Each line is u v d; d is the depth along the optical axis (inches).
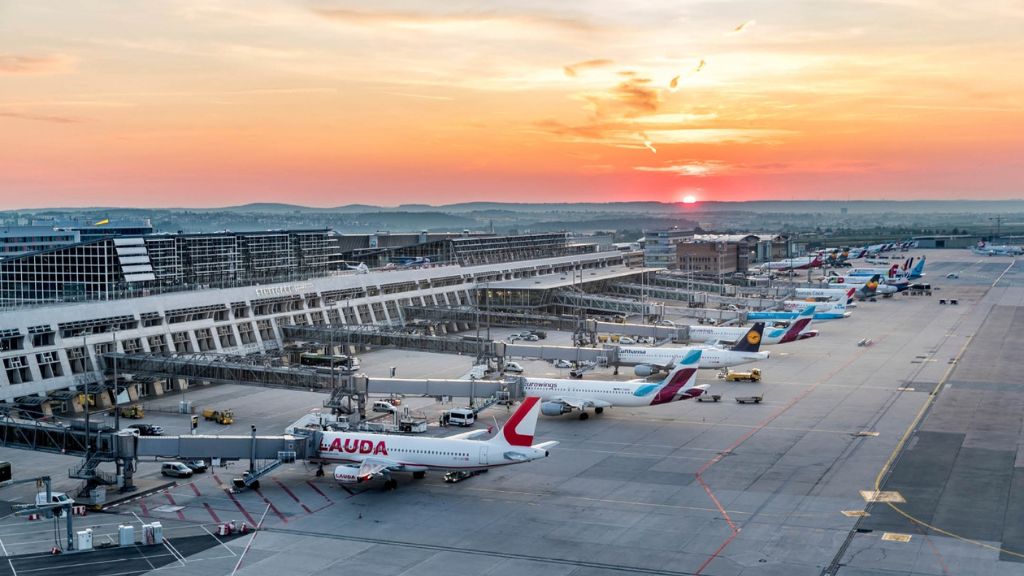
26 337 5925.2
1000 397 6136.8
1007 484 4136.3
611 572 3152.1
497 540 3474.4
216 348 7288.4
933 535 3481.8
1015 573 3102.9
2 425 4311.0
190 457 4158.5
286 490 4153.5
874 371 7239.2
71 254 7677.2
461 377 7047.2
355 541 3474.4
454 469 4138.8
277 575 3144.7
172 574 3157.0
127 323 6663.4
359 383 5585.6
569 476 4338.1
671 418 5610.2
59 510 3791.8
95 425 4202.8
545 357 6968.5
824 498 3951.8
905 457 4628.4
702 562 3233.3
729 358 6835.6
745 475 4325.8
